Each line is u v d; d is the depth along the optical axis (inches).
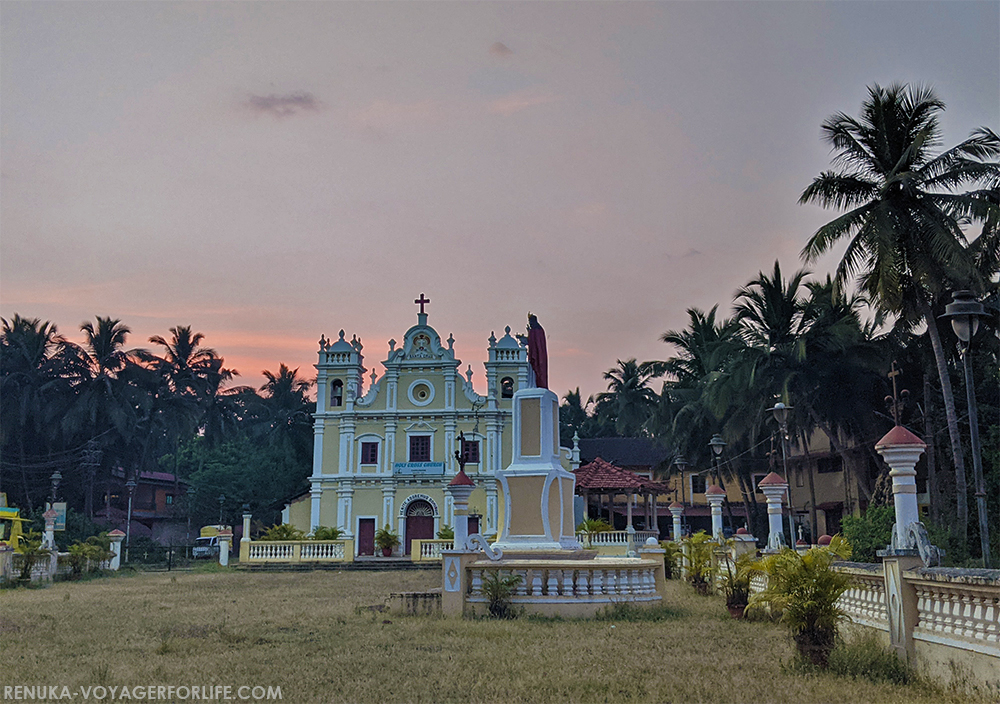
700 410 1772.9
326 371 2043.6
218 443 2883.9
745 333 1557.6
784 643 487.2
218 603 777.6
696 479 2345.0
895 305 996.6
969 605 335.9
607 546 1531.7
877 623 419.5
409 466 1961.1
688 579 912.3
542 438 780.6
